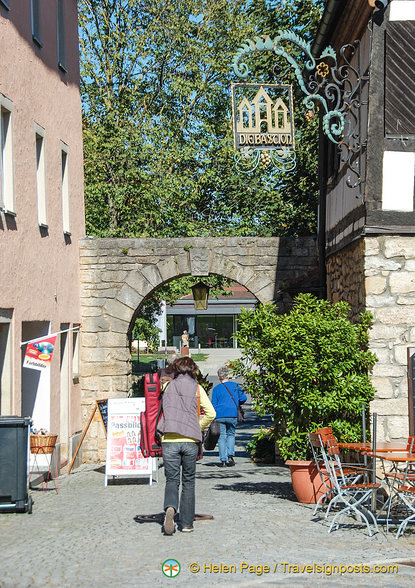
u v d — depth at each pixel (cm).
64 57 1822
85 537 904
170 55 3145
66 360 1795
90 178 2770
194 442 925
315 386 1158
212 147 3050
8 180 1402
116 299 1958
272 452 1886
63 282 1772
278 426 1210
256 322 1203
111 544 859
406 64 1205
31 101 1539
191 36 3166
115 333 1955
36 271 1545
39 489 1402
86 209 2770
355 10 1250
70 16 1897
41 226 1588
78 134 1956
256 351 1190
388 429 1189
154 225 2888
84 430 1747
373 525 984
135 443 1457
